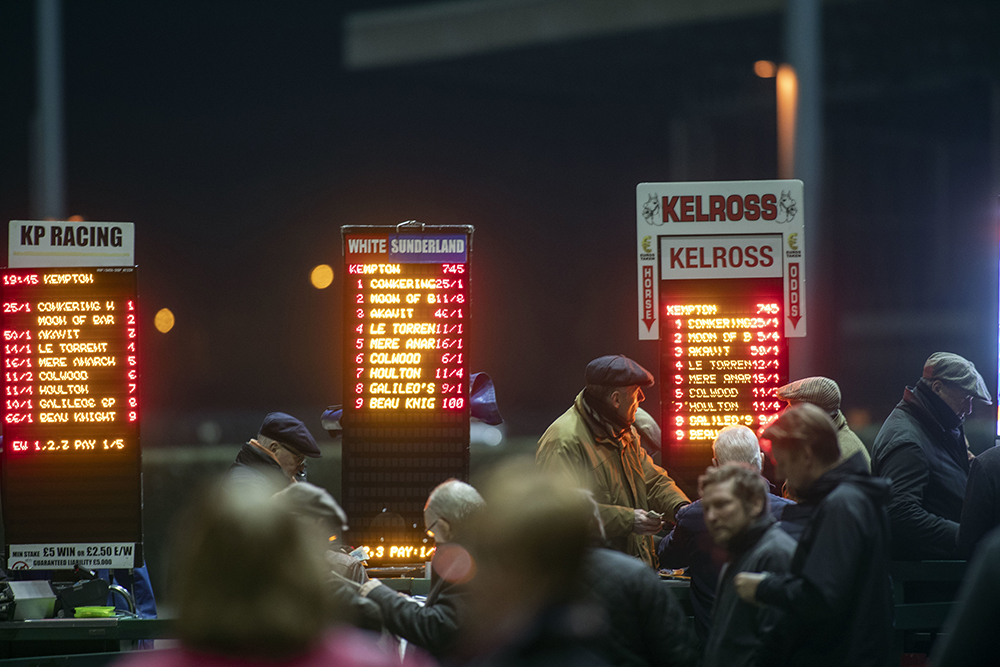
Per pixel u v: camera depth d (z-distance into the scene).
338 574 9.51
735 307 13.02
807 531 7.96
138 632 10.97
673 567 11.05
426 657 9.52
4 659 10.90
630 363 11.79
